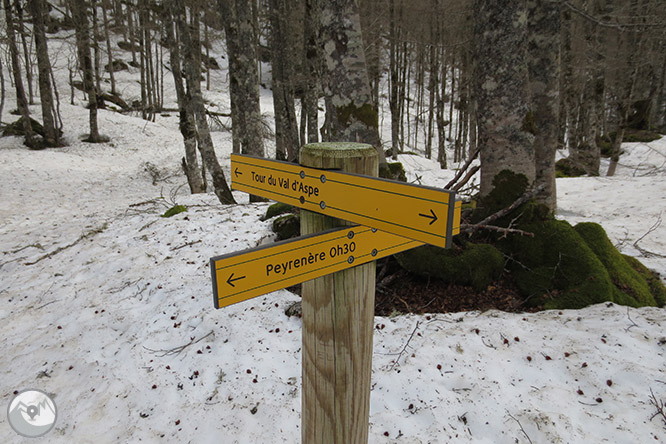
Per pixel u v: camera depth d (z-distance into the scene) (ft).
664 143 53.11
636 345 10.23
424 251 13.96
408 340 11.07
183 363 11.27
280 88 39.01
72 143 57.93
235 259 3.72
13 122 58.03
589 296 12.48
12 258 21.12
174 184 48.75
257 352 11.27
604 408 8.55
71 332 13.57
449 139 91.30
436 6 55.06
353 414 5.03
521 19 13.12
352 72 13.79
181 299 14.52
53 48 88.63
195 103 28.76
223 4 26.40
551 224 14.19
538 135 15.53
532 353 10.28
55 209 34.42
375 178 3.99
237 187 6.16
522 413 8.50
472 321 11.75
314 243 4.32
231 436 8.74
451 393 9.22
